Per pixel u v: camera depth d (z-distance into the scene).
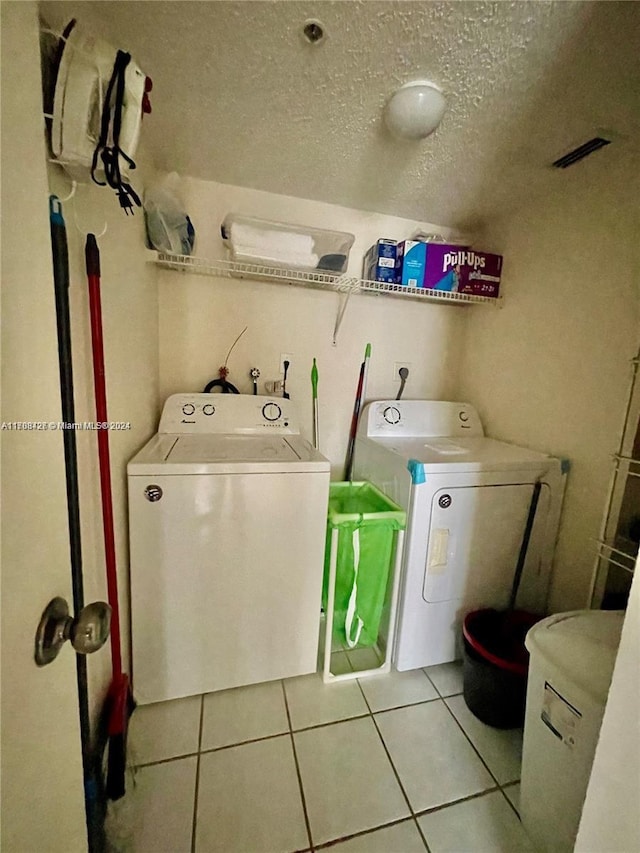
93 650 0.45
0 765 0.35
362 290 1.83
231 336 1.78
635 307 1.27
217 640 1.28
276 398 1.74
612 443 1.35
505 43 0.88
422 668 1.52
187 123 1.23
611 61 0.93
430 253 1.73
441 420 1.97
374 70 0.98
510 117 1.14
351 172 1.50
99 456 0.92
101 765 0.94
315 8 0.81
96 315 0.86
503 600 1.54
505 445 1.78
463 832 0.98
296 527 1.28
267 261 1.49
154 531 1.16
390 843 0.94
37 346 0.43
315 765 1.12
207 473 1.18
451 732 1.25
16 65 0.38
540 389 1.66
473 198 1.67
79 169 0.72
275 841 0.94
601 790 0.55
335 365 1.96
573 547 1.49
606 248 1.37
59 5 0.79
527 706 0.96
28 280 0.41
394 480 1.52
